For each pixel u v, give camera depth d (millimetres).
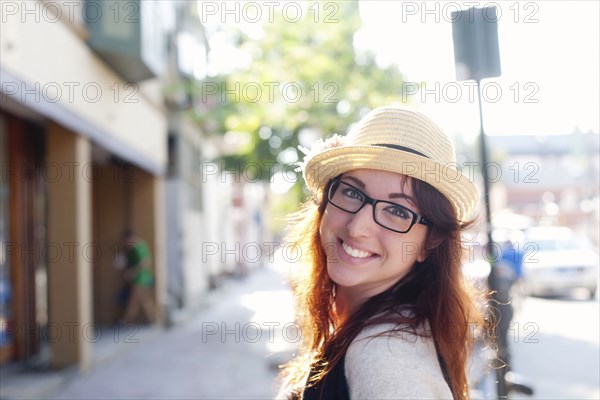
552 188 56844
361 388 1424
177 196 15188
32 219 8883
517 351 9930
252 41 9109
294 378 1968
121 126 9656
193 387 7598
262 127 9258
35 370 7953
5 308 8227
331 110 8820
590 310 14938
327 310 1950
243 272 29281
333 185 1798
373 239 1705
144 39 8344
